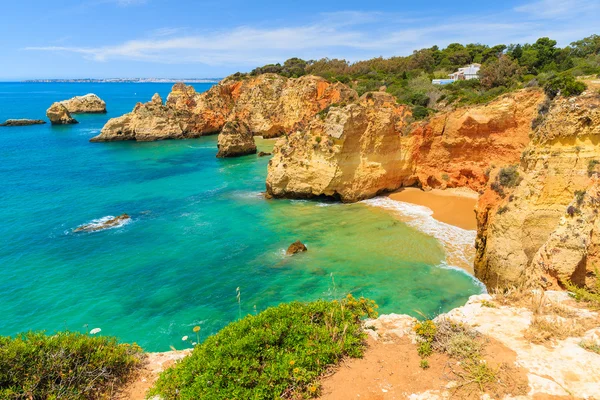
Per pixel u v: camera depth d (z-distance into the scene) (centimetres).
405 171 3834
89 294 2117
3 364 781
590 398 652
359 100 3934
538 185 1891
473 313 960
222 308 1962
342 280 2186
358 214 3278
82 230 3020
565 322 866
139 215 3381
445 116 3581
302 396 741
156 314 1927
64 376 820
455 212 3200
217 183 4466
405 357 833
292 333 881
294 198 3791
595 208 1352
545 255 1409
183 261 2484
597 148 1803
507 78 5303
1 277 2300
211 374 764
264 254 2553
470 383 721
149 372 940
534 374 716
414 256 2462
